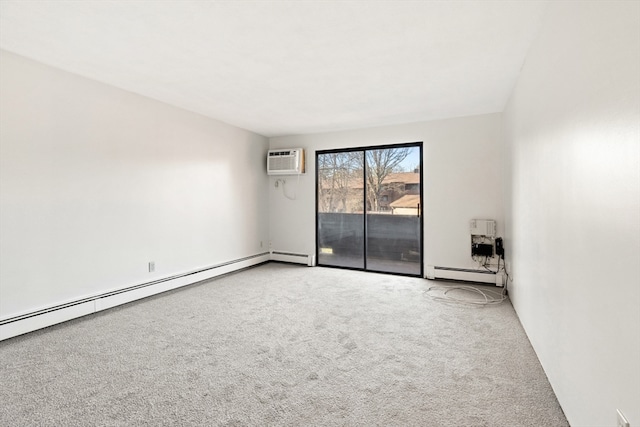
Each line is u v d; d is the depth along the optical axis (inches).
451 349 95.6
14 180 101.2
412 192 187.9
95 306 123.9
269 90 133.5
